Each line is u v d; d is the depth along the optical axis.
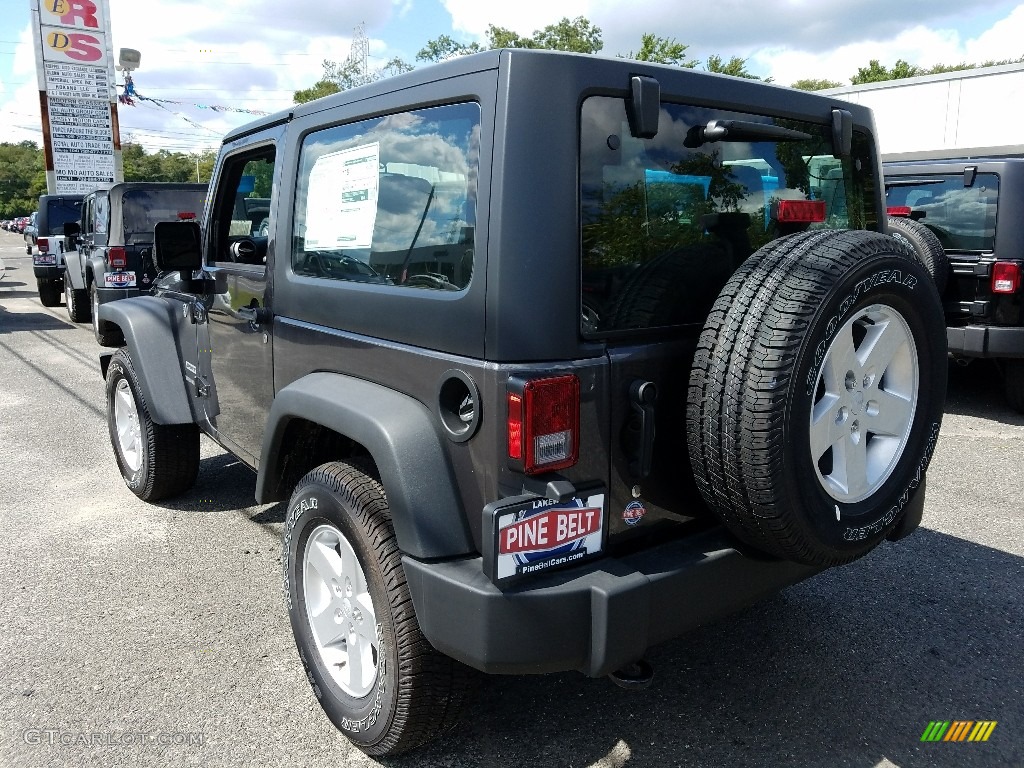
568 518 2.07
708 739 2.65
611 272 2.16
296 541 2.70
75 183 19.86
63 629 3.31
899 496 2.42
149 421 4.37
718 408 2.06
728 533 2.40
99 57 19.61
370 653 2.49
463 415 2.17
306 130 2.86
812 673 3.03
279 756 2.56
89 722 2.71
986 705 2.85
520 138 2.00
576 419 2.05
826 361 2.14
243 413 3.46
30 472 5.32
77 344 10.49
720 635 3.31
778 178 2.62
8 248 39.38
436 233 2.23
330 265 2.72
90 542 4.18
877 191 3.02
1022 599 3.62
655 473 2.27
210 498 4.82
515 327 2.01
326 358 2.69
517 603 1.99
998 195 6.36
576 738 2.65
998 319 6.39
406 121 2.36
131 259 9.50
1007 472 5.36
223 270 3.51
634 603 2.04
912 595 3.65
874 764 2.54
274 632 3.31
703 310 2.42
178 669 3.04
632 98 2.14
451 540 2.14
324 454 2.99
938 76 16.66
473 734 2.67
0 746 2.58
